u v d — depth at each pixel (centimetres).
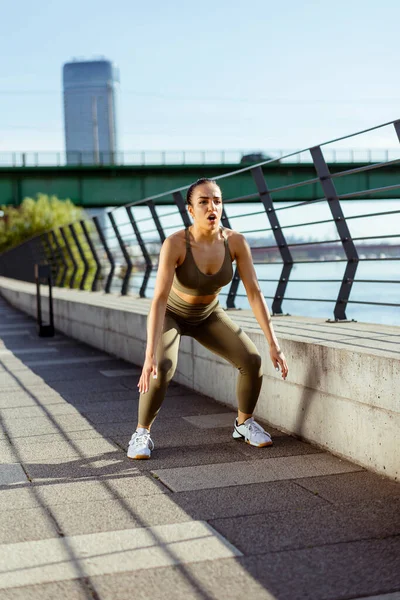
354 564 296
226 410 613
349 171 616
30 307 1923
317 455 464
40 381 794
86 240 1641
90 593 272
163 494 391
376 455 421
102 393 709
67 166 4512
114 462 458
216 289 472
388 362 405
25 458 471
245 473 427
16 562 301
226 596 270
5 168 4478
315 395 484
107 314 1042
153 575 288
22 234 7300
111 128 17075
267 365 550
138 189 4594
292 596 269
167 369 469
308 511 360
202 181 457
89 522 349
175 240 461
